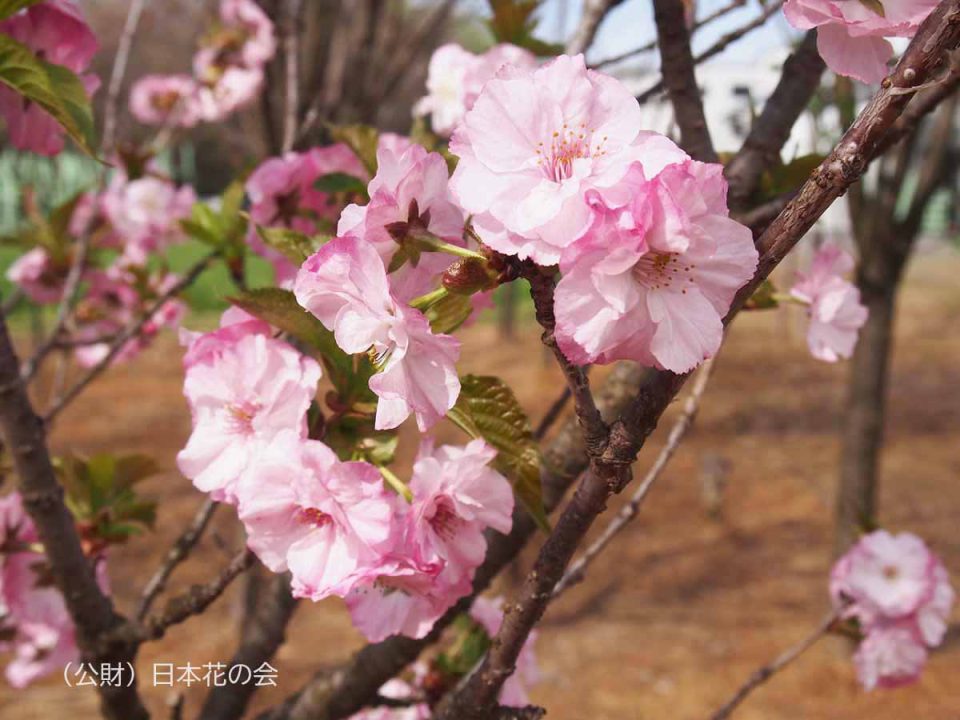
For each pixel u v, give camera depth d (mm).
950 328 4469
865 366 1620
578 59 316
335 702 520
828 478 2471
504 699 558
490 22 612
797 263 2627
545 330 313
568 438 490
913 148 1535
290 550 357
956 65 317
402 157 333
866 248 1589
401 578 361
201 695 1378
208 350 391
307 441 353
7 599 559
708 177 302
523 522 496
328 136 752
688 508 2273
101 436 2785
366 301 322
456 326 351
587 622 1745
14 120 440
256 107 901
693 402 502
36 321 1927
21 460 433
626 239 292
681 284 303
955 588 1787
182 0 1457
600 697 1486
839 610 709
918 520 2158
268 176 516
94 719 1400
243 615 1029
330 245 321
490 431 370
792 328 4262
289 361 382
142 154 764
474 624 554
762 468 2547
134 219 930
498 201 307
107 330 934
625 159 307
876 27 321
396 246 334
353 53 858
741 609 1777
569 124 314
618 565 1977
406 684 602
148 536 2023
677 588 1870
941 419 3029
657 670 1562
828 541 2082
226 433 384
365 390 379
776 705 1453
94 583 465
